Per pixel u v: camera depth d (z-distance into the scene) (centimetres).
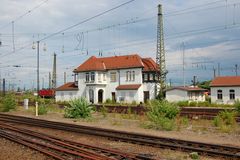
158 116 2402
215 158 1270
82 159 1202
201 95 6488
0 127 2281
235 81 5662
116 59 6606
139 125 2511
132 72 6203
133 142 1628
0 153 1383
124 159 1209
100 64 6644
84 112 3198
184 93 5844
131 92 6097
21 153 1367
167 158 1270
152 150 1442
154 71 6041
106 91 6619
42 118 3319
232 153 1309
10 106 4378
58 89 7281
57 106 4897
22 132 1970
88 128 2202
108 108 4106
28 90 14150
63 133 2036
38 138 1755
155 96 5981
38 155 1312
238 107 3241
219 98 5734
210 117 2833
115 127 2412
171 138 1681
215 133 2023
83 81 6781
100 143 1652
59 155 1266
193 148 1376
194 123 2584
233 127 2278
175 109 2725
